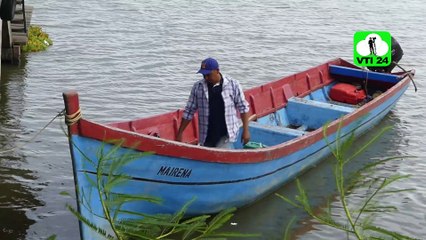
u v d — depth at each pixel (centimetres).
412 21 2589
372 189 957
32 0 2497
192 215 848
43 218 844
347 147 405
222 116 842
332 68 1388
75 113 660
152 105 1395
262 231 861
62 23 2161
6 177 957
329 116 1167
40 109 1297
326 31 2320
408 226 878
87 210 671
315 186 994
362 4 2934
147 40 2005
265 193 938
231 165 824
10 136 1130
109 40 1969
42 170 992
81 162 675
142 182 746
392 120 1341
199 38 2083
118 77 1584
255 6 2753
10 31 1569
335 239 842
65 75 1566
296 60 1875
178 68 1708
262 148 874
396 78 1337
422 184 1018
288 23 2431
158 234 493
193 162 776
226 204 870
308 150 986
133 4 2595
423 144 1207
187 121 859
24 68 1598
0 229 808
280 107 1182
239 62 1816
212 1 2800
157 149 730
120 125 841
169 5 2638
